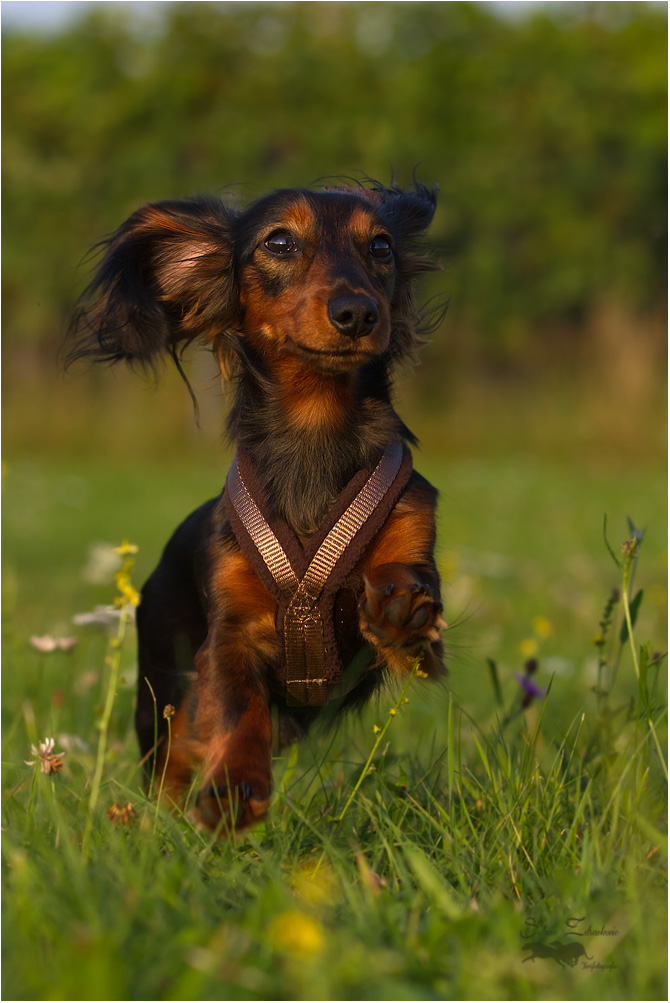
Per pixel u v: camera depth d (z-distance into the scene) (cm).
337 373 357
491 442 2152
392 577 312
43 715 471
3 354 2361
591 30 2362
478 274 2252
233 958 216
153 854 271
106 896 242
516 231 2295
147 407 2245
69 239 2339
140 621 421
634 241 2283
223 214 397
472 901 255
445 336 2281
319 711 372
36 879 248
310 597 332
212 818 281
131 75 2372
